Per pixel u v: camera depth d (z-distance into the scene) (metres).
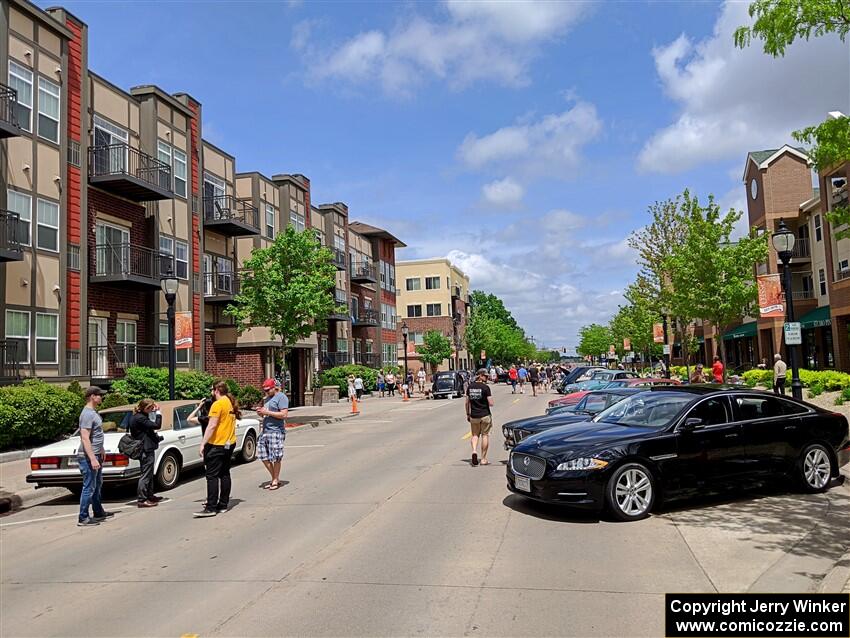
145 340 25.98
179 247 28.27
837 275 32.50
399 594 5.70
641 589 5.63
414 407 32.16
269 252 25.67
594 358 124.31
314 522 8.63
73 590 6.34
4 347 18.78
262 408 11.44
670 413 8.77
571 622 4.96
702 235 26.06
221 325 32.69
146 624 5.29
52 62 21.30
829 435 9.41
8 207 19.36
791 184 39.47
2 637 5.19
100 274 23.47
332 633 4.91
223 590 6.04
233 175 34.56
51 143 21.08
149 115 26.58
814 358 38.25
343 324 48.00
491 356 90.81
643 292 39.19
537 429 11.80
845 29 8.04
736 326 47.84
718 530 7.44
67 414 17.34
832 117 8.70
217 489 9.53
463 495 9.92
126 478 10.84
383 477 11.98
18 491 12.09
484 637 4.75
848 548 6.68
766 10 8.32
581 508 7.92
